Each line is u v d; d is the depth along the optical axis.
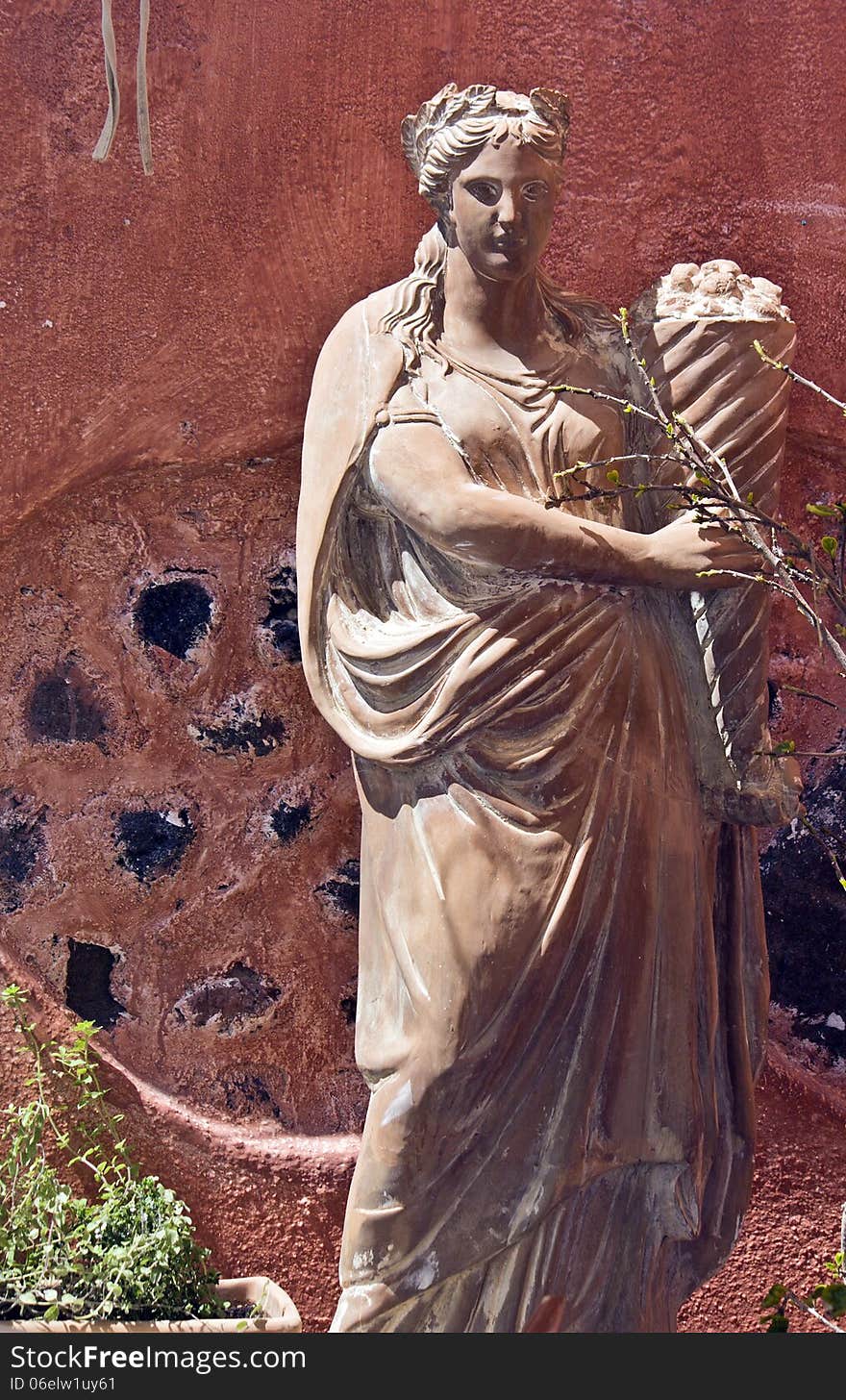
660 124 3.96
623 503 3.16
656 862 2.99
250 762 4.17
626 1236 3.01
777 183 3.98
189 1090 4.05
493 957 2.90
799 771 3.24
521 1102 2.92
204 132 3.90
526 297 3.13
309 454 3.15
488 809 2.95
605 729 2.98
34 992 3.95
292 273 3.95
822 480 4.15
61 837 4.08
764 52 3.95
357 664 3.05
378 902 3.05
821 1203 4.01
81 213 3.90
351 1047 4.13
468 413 3.03
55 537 4.05
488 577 2.99
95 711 4.12
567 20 3.94
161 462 4.02
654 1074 2.99
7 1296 3.44
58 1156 3.86
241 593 4.16
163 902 4.12
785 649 4.21
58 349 3.91
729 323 3.14
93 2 3.88
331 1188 3.95
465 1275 2.95
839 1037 4.18
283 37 3.90
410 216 3.96
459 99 3.09
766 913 4.20
